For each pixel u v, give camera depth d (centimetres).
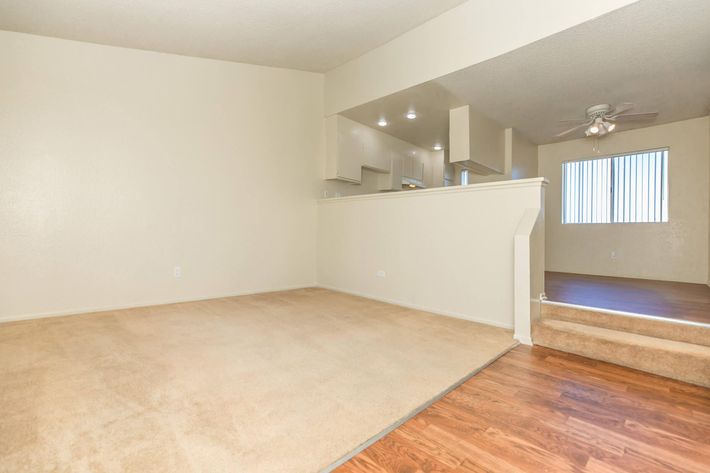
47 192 341
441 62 370
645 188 562
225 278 448
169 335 287
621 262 580
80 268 358
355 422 161
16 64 327
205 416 164
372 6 339
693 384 203
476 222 333
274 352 249
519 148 598
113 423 158
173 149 409
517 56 331
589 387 199
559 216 648
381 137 598
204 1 303
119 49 376
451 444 146
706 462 136
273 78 485
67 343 265
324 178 537
